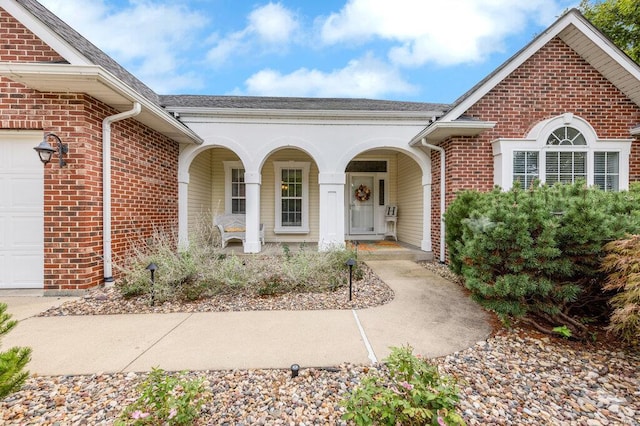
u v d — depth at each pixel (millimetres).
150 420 1712
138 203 5930
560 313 3090
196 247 5238
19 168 4680
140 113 5449
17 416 1946
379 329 3326
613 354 2832
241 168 10031
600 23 11602
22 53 4543
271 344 2955
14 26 4539
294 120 7770
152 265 4203
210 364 2582
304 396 2166
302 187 10102
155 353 2771
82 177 4547
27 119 4508
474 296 3461
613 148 6445
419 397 1640
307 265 5004
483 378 2414
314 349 2852
